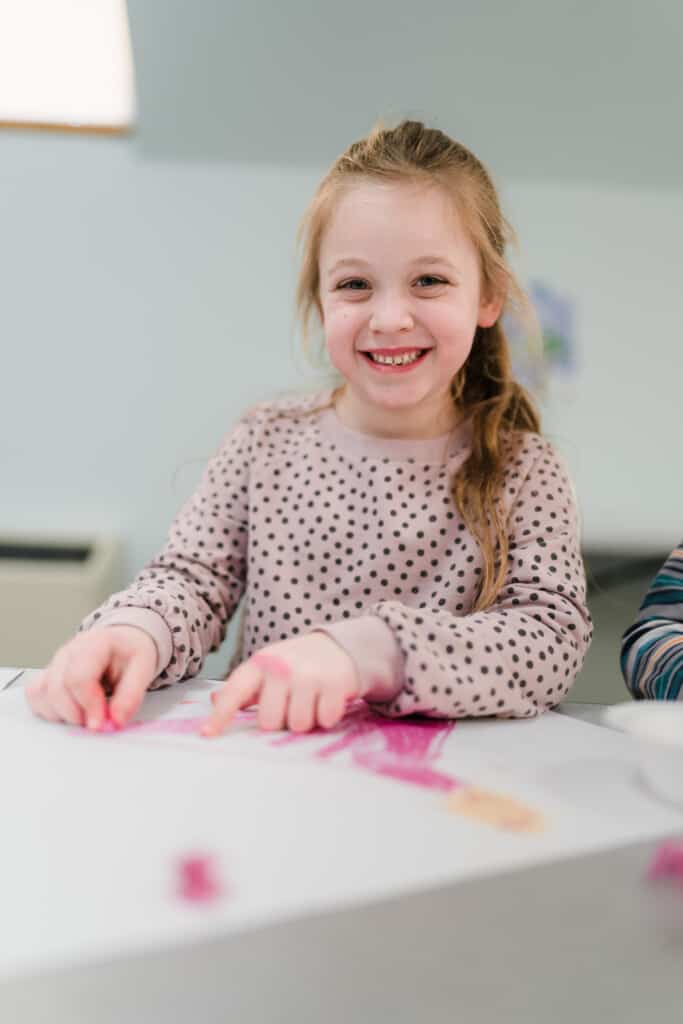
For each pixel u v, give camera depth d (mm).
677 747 436
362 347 765
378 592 799
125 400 2176
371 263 736
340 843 396
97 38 1944
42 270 2115
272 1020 291
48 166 2072
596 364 2326
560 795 453
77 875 366
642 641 724
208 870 369
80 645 600
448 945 326
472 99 2059
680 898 360
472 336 790
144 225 2113
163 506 2213
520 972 315
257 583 838
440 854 387
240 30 1869
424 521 806
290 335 2172
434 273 742
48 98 2008
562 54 1964
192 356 2174
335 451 866
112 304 2139
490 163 2197
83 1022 288
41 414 2168
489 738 547
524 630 644
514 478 798
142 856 382
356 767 486
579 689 1818
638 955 325
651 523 2363
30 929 330
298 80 1966
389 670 578
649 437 2367
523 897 358
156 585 772
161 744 520
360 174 761
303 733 544
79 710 553
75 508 2203
